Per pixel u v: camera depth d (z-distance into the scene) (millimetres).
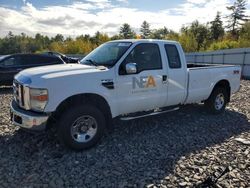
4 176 4012
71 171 4180
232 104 8891
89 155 4723
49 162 4445
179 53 6242
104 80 5008
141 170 4230
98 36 71438
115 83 5148
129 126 6254
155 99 5812
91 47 59000
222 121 6844
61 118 4680
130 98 5406
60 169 4234
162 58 5887
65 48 58750
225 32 75938
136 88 5449
